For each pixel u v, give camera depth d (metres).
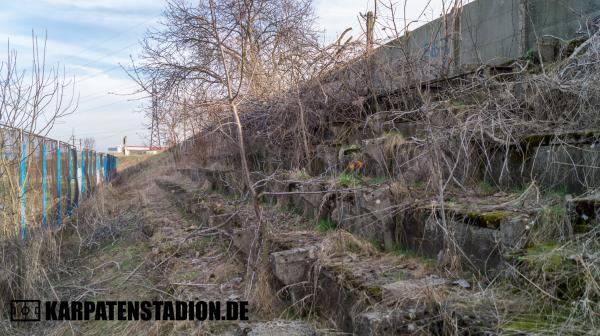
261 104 7.99
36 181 7.89
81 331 5.05
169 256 6.20
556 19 5.91
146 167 22.84
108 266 7.16
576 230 2.94
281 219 5.84
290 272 4.05
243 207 7.10
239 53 7.86
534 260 2.71
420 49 6.61
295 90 7.18
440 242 3.59
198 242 6.82
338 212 4.91
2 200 6.00
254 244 4.87
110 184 18.05
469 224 3.32
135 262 6.93
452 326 2.51
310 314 3.78
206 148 13.23
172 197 12.14
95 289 6.03
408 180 4.73
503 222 3.04
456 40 6.84
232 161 10.32
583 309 2.30
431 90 5.89
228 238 6.17
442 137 4.34
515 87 4.89
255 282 4.58
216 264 5.73
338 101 6.94
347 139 6.80
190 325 4.13
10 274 5.76
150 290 5.59
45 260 6.92
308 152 6.77
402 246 4.07
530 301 2.61
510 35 6.48
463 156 4.32
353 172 5.61
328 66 7.08
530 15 6.08
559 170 3.62
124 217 10.41
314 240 4.67
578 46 5.08
